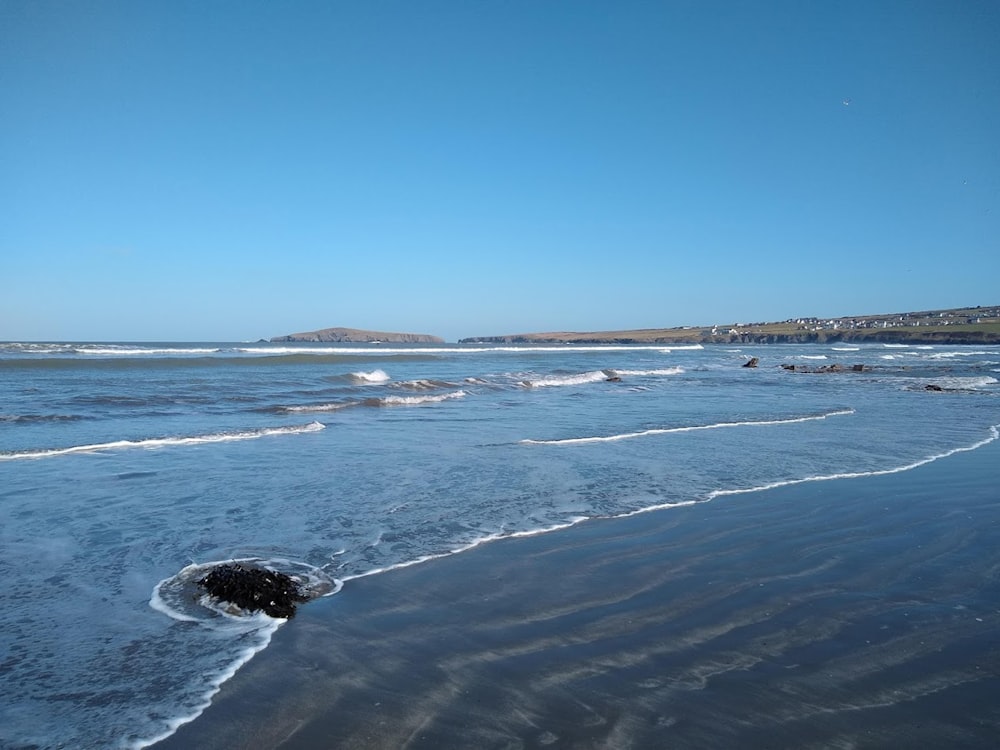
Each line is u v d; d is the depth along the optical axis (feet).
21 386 68.39
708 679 13.32
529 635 15.25
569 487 29.68
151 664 13.50
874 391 89.56
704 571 19.65
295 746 10.89
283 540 21.67
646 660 14.08
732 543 22.33
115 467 31.73
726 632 15.52
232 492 27.63
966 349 324.19
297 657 13.97
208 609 16.29
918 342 440.86
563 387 89.10
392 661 13.89
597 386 91.61
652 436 44.52
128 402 57.26
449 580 18.65
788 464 35.47
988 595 18.01
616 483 30.58
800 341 510.17
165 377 84.74
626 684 13.08
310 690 12.66
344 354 155.12
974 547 22.15
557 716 11.93
